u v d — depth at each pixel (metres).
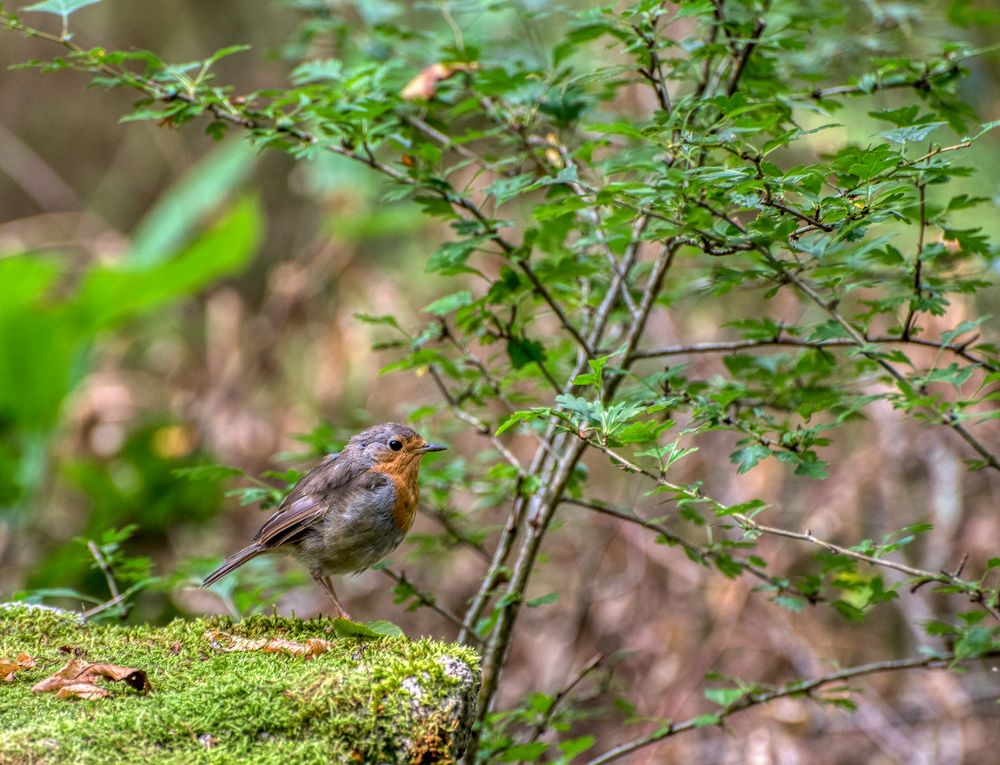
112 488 14.75
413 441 8.50
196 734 5.43
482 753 8.32
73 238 21.25
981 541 13.46
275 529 8.13
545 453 9.34
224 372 17.42
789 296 14.93
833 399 7.57
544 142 8.92
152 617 13.77
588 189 6.48
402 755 5.56
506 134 8.89
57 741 5.25
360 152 8.07
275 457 9.12
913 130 5.62
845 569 7.94
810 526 13.94
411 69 9.12
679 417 14.45
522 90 8.33
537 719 8.85
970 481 13.87
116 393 17.00
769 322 8.13
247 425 16.55
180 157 22.72
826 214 5.88
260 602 9.26
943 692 13.30
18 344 13.77
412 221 15.61
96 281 13.84
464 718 5.91
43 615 7.20
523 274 8.40
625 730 13.67
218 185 16.31
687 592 14.34
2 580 14.88
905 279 7.79
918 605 13.90
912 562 14.09
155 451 15.27
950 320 12.35
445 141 8.52
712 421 7.10
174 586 9.35
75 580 13.13
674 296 9.45
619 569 14.98
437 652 6.29
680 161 7.13
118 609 8.51
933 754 12.98
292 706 5.61
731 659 13.91
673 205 6.58
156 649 6.68
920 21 9.50
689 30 12.52
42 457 14.48
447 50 8.29
